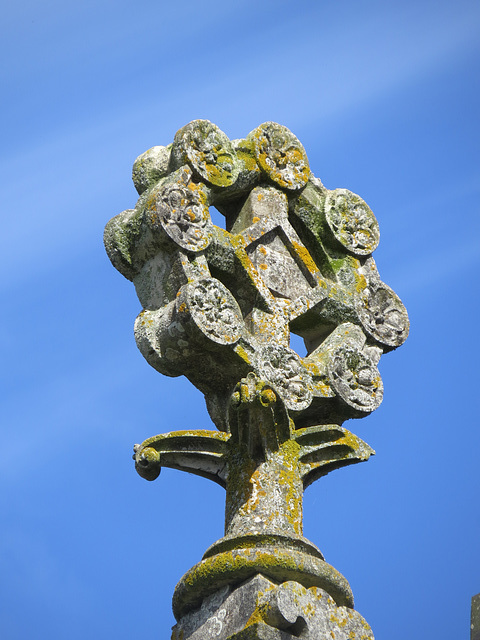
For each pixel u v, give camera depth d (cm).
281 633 986
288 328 1138
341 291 1185
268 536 1031
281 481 1072
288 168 1189
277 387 1098
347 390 1134
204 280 1084
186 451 1086
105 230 1138
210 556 1041
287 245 1166
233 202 1179
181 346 1082
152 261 1118
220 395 1114
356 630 1027
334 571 1036
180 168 1126
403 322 1212
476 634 1080
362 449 1112
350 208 1225
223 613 1011
